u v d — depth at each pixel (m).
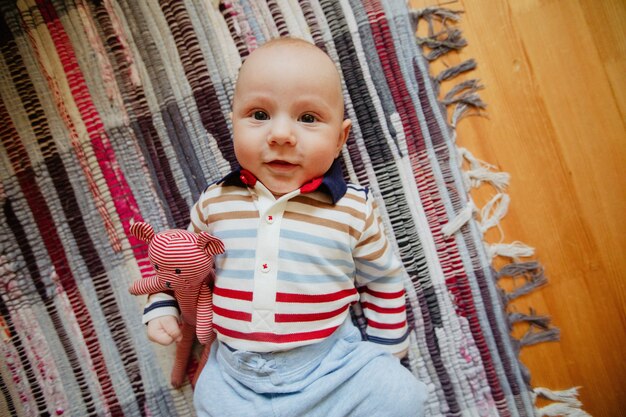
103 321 0.83
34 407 0.82
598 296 0.83
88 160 0.82
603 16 0.82
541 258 0.84
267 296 0.61
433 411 0.83
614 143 0.83
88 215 0.83
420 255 0.83
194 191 0.83
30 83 0.81
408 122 0.83
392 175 0.83
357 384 0.66
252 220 0.64
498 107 0.83
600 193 0.83
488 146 0.83
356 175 0.83
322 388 0.65
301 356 0.65
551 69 0.83
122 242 0.83
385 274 0.71
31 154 0.81
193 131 0.82
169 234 0.60
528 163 0.83
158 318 0.67
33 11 0.80
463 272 0.84
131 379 0.83
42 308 0.82
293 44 0.62
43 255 0.82
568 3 0.82
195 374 0.81
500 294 0.84
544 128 0.83
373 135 0.83
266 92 0.58
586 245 0.83
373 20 0.83
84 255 0.83
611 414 0.82
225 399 0.66
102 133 0.82
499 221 0.84
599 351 0.83
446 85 0.84
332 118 0.61
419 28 0.83
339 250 0.65
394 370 0.68
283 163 0.61
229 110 0.82
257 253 0.62
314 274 0.64
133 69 0.82
